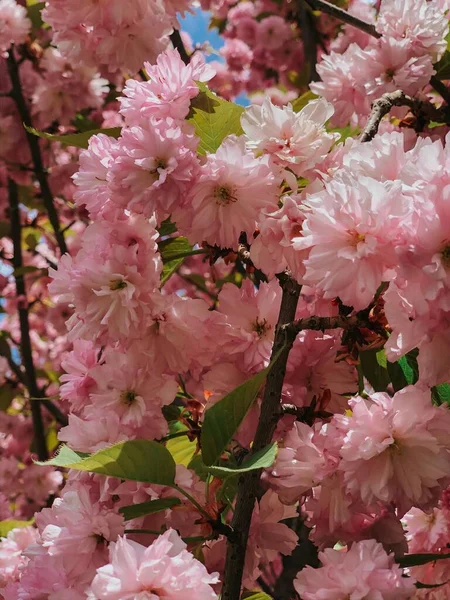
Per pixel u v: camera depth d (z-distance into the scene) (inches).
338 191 13.3
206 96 17.3
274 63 54.2
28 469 44.6
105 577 12.5
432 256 12.6
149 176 15.7
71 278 16.1
